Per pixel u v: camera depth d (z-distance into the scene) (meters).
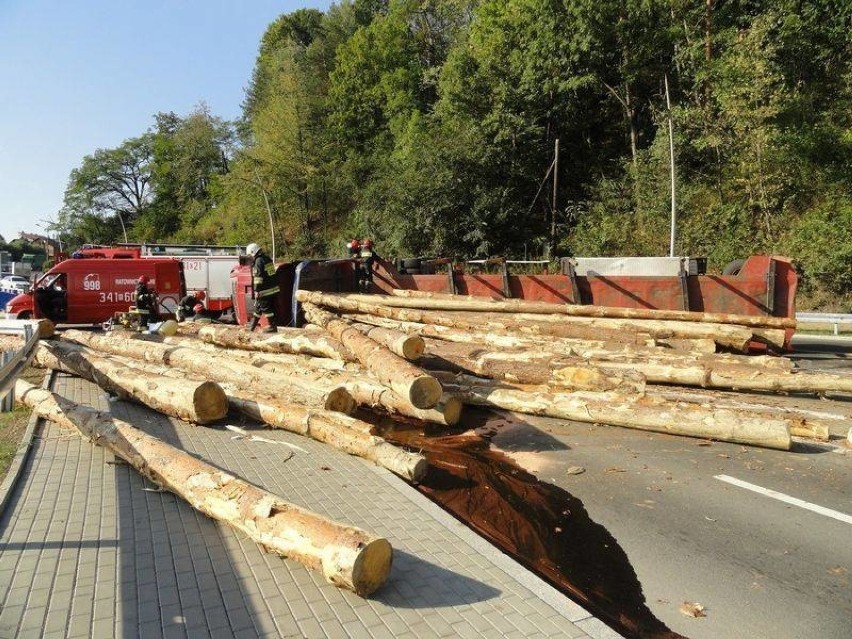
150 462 4.94
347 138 47.34
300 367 8.02
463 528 4.40
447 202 29.72
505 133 29.55
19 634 3.00
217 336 9.98
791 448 6.39
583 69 29.06
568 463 6.12
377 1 62.12
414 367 6.80
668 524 4.72
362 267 13.58
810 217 20.56
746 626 3.38
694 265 11.77
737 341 9.70
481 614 3.27
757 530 4.59
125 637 2.99
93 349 10.11
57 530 4.22
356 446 5.90
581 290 11.79
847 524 4.67
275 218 48.03
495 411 7.99
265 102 58.38
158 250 23.66
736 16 24.16
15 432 6.55
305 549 3.58
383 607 3.32
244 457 5.92
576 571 4.04
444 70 34.09
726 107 21.55
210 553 3.91
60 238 80.94
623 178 28.09
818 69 21.70
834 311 18.81
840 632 3.32
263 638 3.01
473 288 12.66
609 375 7.42
